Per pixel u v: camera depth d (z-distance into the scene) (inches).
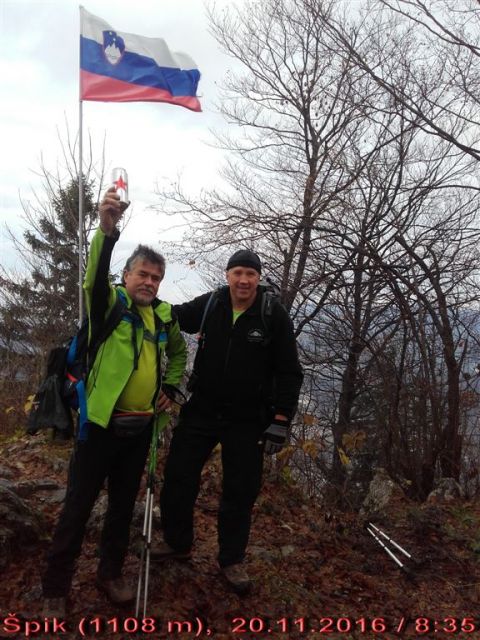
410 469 284.4
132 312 127.0
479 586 168.9
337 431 323.0
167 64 259.6
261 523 192.1
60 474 207.6
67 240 655.1
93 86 251.6
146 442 131.6
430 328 310.3
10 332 511.8
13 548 147.2
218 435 144.8
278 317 142.2
